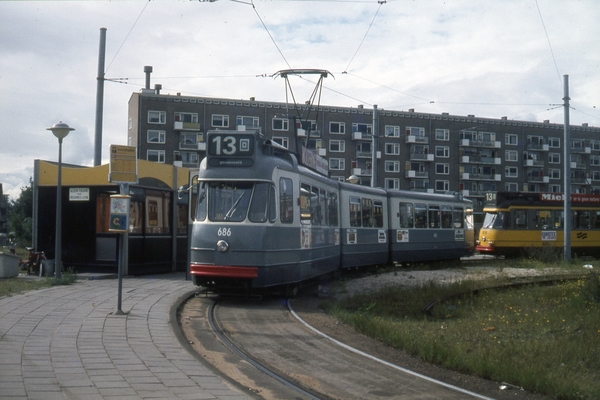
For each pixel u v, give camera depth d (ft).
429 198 92.53
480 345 35.12
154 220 68.74
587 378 29.40
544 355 33.24
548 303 53.83
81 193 64.03
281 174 50.19
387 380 27.45
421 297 55.62
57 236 55.21
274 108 238.07
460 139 267.18
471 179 266.36
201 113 230.48
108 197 64.75
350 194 72.28
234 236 47.24
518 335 38.99
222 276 47.26
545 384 26.81
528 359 32.17
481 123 270.05
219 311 44.73
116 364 26.68
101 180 63.26
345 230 70.08
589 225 112.37
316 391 25.25
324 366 29.78
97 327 34.68
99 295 47.44
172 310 41.96
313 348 33.65
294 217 51.96
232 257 47.11
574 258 106.11
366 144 254.88
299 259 52.60
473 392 26.09
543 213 109.70
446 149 266.16
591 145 281.54
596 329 40.45
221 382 24.50
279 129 238.27
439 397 25.04
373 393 25.36
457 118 267.59
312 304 51.62
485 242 109.50
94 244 63.87
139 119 225.56
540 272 83.56
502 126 272.51
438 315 48.14
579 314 46.52
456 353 31.73
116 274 61.93
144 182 66.13
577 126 280.31
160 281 59.41
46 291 48.73
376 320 41.52
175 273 70.23
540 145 274.77
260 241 47.26
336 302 51.60
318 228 58.95
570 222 101.19
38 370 25.05
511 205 108.58
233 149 48.73
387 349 34.09
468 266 92.63
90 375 24.68
